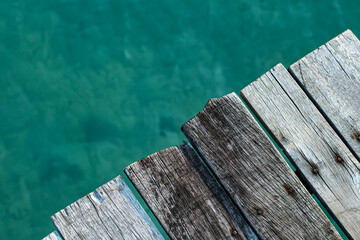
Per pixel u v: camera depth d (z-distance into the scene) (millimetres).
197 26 7184
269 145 2570
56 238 2447
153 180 2523
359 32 7215
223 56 7000
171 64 6918
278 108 2648
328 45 2744
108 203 2494
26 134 6500
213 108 2611
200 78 6840
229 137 2576
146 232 2465
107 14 7227
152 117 6598
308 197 2523
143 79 6809
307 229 2498
